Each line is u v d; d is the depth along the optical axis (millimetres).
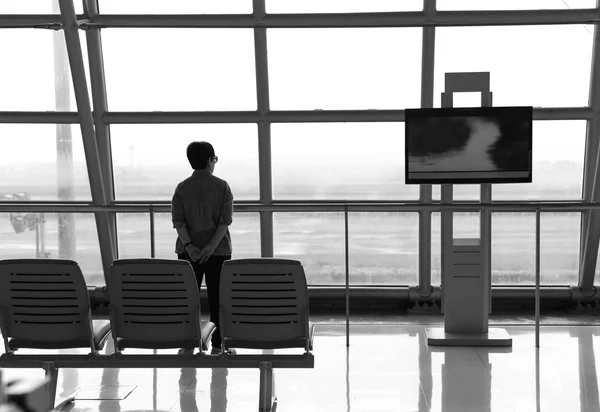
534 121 7660
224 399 4766
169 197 8070
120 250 8266
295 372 5473
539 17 7152
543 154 7754
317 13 7281
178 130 7875
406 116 5980
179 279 4023
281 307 4082
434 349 6184
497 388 4945
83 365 4250
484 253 6355
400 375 5328
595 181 7387
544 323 7344
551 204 6105
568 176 7797
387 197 7984
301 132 7848
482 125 5895
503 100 7629
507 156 5898
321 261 8211
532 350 6105
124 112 7684
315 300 8281
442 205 6246
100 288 8227
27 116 7676
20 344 4219
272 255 8016
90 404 4648
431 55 7461
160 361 4215
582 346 6250
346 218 6508
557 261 8047
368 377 5289
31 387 712
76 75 7160
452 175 5961
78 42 7062
